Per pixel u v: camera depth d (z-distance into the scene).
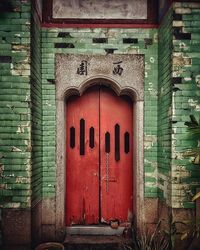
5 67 4.05
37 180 4.42
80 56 4.77
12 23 4.05
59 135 4.74
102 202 5.09
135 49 4.79
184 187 4.07
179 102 4.10
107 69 4.78
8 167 4.02
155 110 4.79
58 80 4.75
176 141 4.09
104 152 5.10
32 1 4.12
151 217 4.76
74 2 4.80
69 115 5.09
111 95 5.12
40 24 4.70
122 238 4.81
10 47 4.05
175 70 4.10
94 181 5.09
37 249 4.08
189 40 4.11
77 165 5.08
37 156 4.43
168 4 4.25
